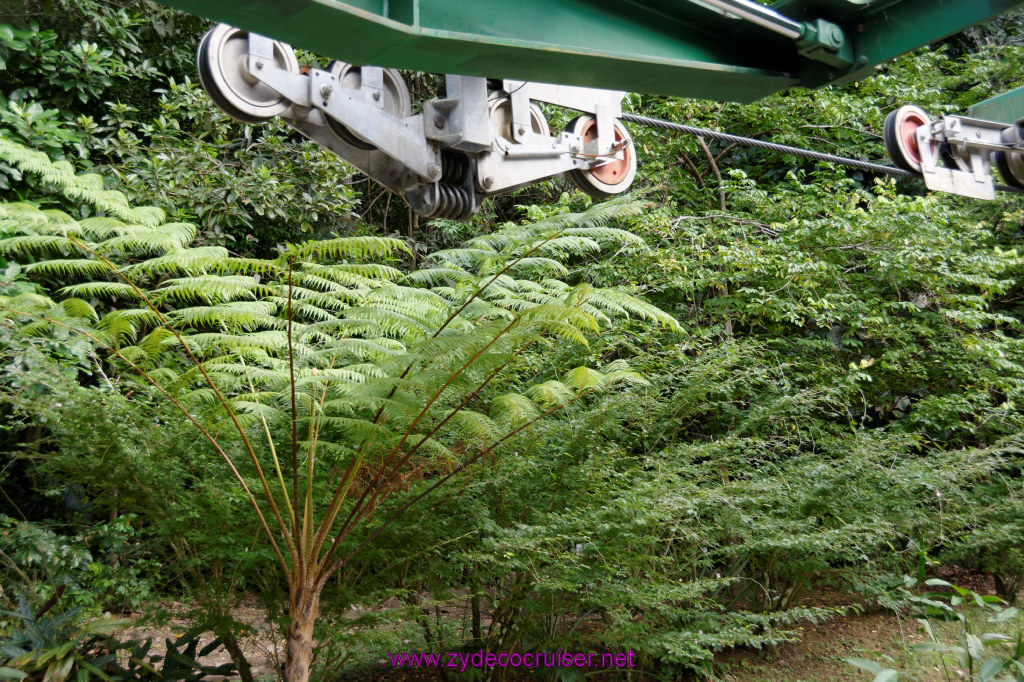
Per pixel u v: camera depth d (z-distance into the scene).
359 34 2.29
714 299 6.84
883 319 6.78
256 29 2.24
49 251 5.62
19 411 4.39
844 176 8.80
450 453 3.45
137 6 7.85
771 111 8.72
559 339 5.12
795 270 6.45
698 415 5.98
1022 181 4.78
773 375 6.46
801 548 4.59
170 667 3.84
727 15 3.11
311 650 3.49
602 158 4.88
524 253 3.71
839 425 6.66
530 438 4.20
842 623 5.74
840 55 3.29
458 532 4.01
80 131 7.06
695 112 8.38
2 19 6.66
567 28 2.79
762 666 4.86
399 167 4.27
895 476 5.23
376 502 3.54
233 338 3.46
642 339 5.79
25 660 3.30
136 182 6.79
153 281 6.20
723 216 7.27
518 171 4.48
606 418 4.35
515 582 4.11
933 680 4.59
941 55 10.41
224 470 3.80
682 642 3.92
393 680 4.55
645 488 4.07
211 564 3.75
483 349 3.40
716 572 5.18
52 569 3.99
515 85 4.48
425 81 9.66
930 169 4.50
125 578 3.84
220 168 7.37
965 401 6.66
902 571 5.47
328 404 3.45
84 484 3.92
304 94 3.71
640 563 4.13
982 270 7.10
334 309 4.21
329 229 8.84
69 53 7.02
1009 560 5.96
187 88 7.40
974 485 6.25
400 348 3.88
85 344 3.98
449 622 4.53
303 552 3.39
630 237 3.95
